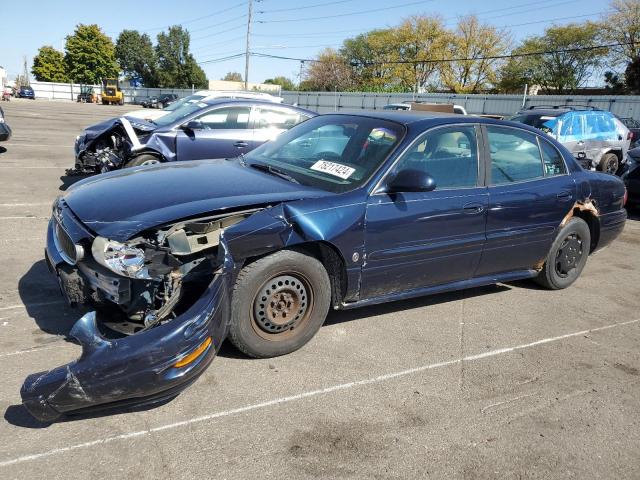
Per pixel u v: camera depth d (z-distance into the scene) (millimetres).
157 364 2611
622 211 5625
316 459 2648
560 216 4863
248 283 3262
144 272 2775
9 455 2500
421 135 3959
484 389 3414
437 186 4016
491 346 4023
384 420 3006
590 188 5125
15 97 61188
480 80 60562
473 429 2988
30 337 3570
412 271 3986
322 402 3125
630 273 6145
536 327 4430
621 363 3904
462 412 3145
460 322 4414
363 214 3586
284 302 3457
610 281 5789
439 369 3619
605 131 12430
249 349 3412
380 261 3768
